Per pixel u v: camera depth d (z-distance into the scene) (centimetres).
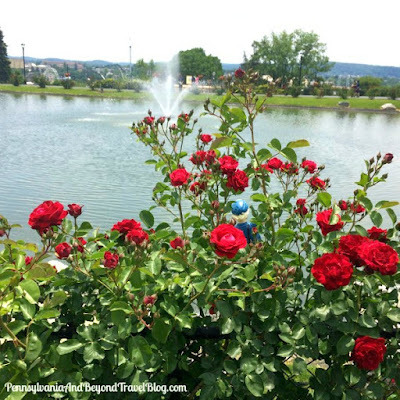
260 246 205
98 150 1742
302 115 4416
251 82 271
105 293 206
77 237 233
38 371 185
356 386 206
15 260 223
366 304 215
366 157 1808
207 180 287
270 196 256
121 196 1005
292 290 213
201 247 226
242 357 200
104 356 191
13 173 1244
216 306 208
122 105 4744
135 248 197
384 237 236
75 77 14975
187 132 348
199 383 216
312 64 8625
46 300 196
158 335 193
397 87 6700
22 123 2703
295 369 199
